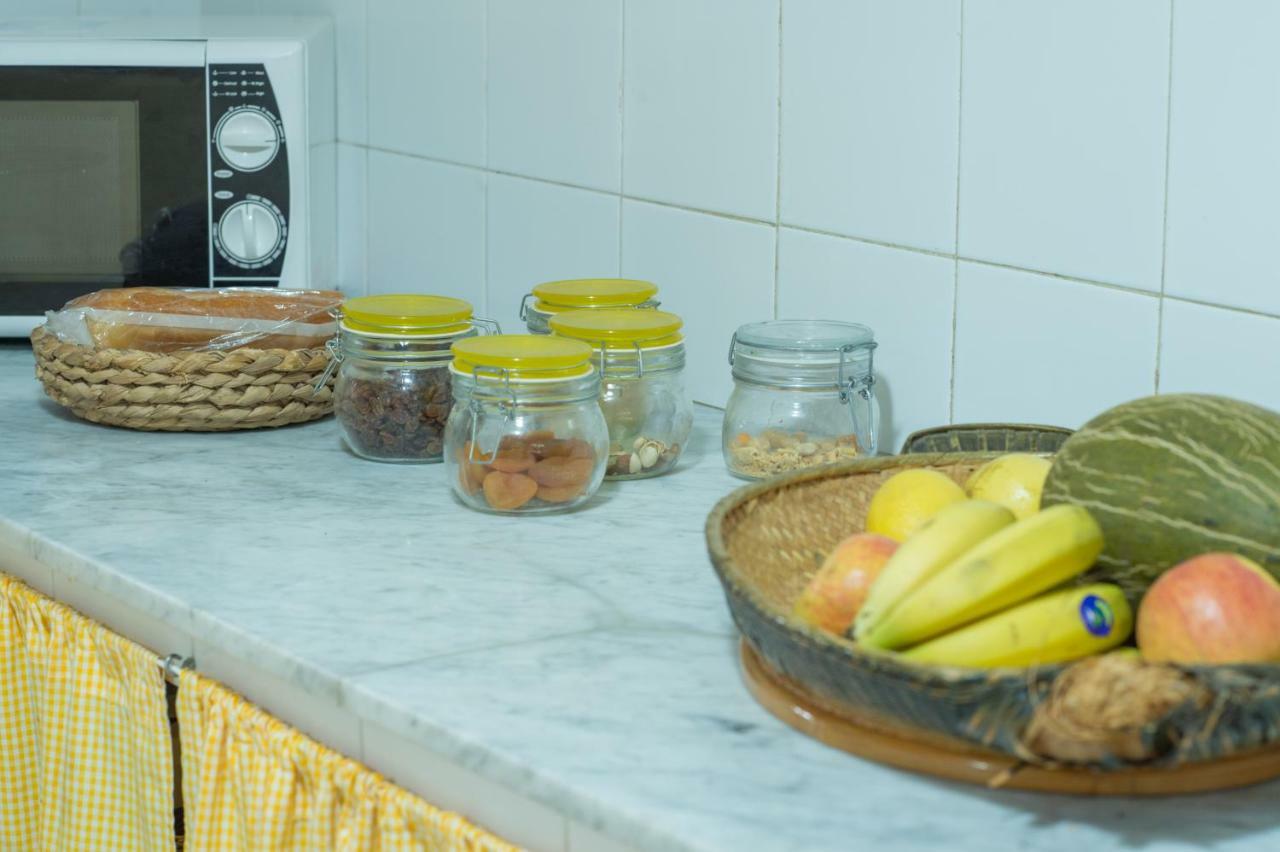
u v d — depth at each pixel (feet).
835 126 4.91
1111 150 4.11
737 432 4.74
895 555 2.83
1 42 6.28
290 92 6.37
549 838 2.96
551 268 6.19
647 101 5.61
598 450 4.44
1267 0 3.70
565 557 4.05
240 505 4.52
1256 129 3.77
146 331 5.31
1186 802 2.69
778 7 5.04
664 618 3.59
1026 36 4.28
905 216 4.72
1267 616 2.64
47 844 4.44
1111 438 3.04
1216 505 2.89
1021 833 2.57
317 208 7.00
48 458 5.04
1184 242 3.97
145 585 3.80
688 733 2.95
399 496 4.63
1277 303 3.78
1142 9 3.98
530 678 3.22
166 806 4.01
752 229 5.28
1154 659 2.71
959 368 4.63
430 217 6.81
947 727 2.62
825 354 4.55
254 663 3.46
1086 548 2.80
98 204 6.42
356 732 3.39
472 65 6.41
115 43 6.31
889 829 2.58
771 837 2.55
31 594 4.46
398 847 3.24
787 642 2.78
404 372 4.91
